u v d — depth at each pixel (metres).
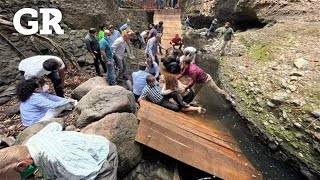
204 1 23.16
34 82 4.57
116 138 3.83
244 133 6.07
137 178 4.00
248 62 10.05
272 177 4.68
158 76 7.66
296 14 13.36
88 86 5.63
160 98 6.05
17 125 4.68
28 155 2.05
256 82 7.89
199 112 6.57
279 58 8.87
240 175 4.25
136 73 6.59
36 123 4.04
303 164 4.77
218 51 13.08
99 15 9.67
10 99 5.58
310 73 7.09
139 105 5.95
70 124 4.39
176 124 5.18
